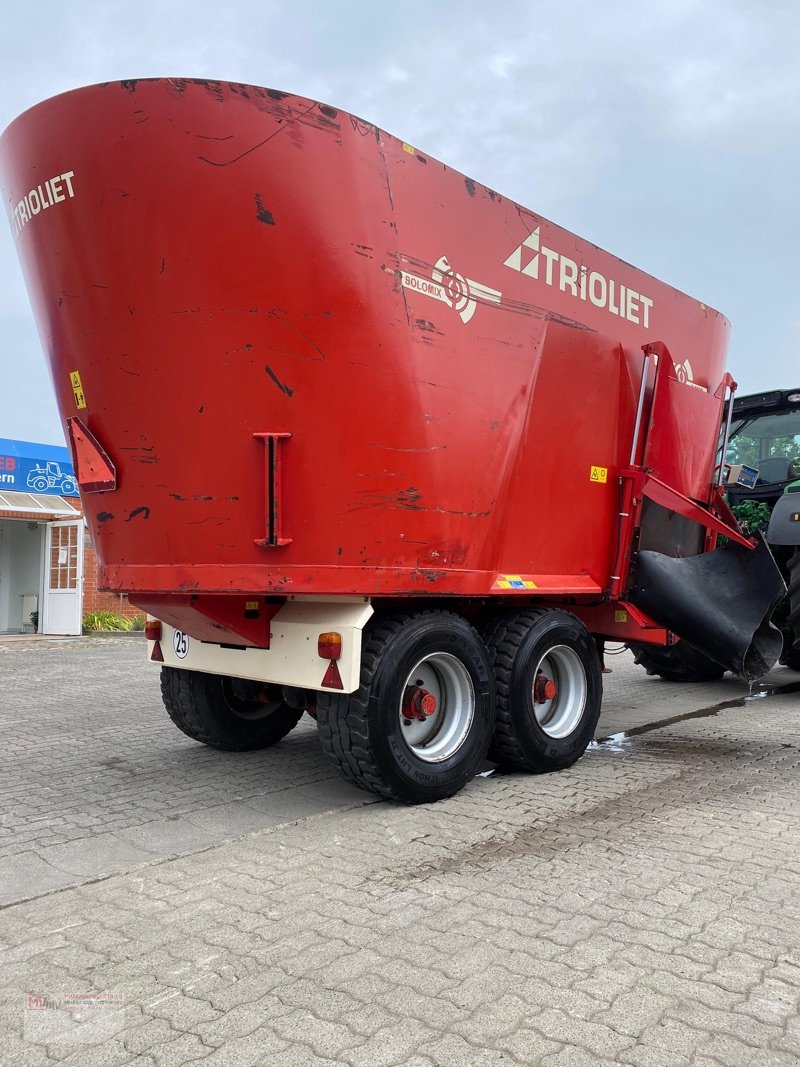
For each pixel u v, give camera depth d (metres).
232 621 4.49
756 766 5.52
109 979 2.68
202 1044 2.32
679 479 6.10
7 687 9.27
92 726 6.95
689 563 5.96
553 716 5.52
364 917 3.13
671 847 3.88
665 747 6.14
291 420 4.05
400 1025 2.40
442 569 4.50
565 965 2.74
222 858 3.79
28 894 3.39
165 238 3.96
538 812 4.44
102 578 4.61
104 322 4.15
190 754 5.86
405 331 4.26
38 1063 2.25
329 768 5.45
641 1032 2.36
